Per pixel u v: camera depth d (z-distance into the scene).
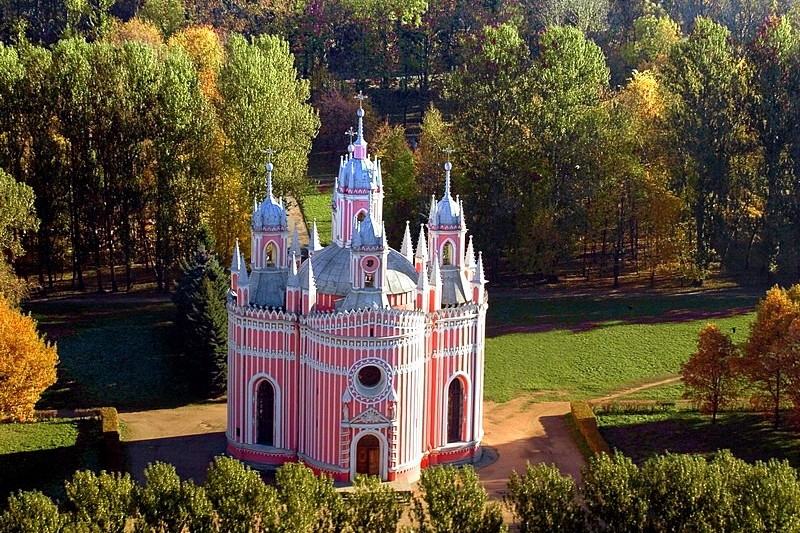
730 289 159.50
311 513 79.19
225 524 78.62
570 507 81.88
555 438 112.19
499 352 135.25
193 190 148.25
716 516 78.00
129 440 110.38
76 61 146.62
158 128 147.88
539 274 166.25
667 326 143.38
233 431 105.75
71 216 148.88
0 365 104.00
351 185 102.12
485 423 116.25
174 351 130.25
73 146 147.00
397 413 98.50
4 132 146.38
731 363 108.94
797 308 108.94
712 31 162.50
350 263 98.94
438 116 184.75
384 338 97.06
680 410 117.25
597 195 159.00
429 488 81.69
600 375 129.12
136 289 153.25
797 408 105.00
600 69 169.38
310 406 100.94
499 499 97.25
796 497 77.75
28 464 102.12
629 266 169.75
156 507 78.81
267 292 104.44
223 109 159.38
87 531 74.19
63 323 138.00
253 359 103.31
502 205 157.75
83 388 122.56
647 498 80.75
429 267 106.44
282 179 158.75
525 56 164.38
